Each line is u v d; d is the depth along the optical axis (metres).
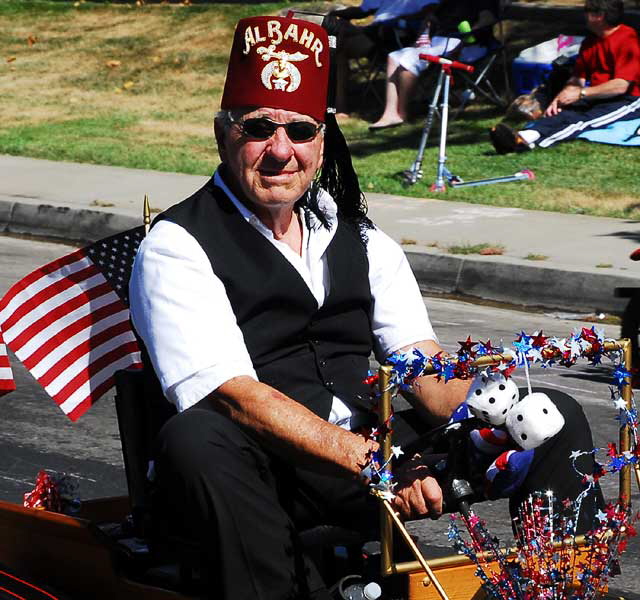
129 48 27.59
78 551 4.42
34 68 26.98
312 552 4.34
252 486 3.88
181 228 4.27
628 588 6.10
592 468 4.15
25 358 4.95
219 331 4.14
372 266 4.66
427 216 15.39
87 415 8.74
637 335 7.07
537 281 12.73
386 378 3.72
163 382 4.12
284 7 27.78
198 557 4.06
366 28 21.75
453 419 4.28
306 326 4.41
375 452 3.75
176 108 23.72
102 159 19.53
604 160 17.94
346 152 4.69
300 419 3.91
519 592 3.68
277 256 4.35
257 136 4.26
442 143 16.89
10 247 15.36
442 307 12.62
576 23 23.95
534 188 16.77
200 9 29.36
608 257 13.19
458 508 4.04
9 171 18.72
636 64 18.83
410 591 3.96
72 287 5.00
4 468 7.67
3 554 4.68
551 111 19.05
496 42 20.77
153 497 4.19
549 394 4.23
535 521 3.89
